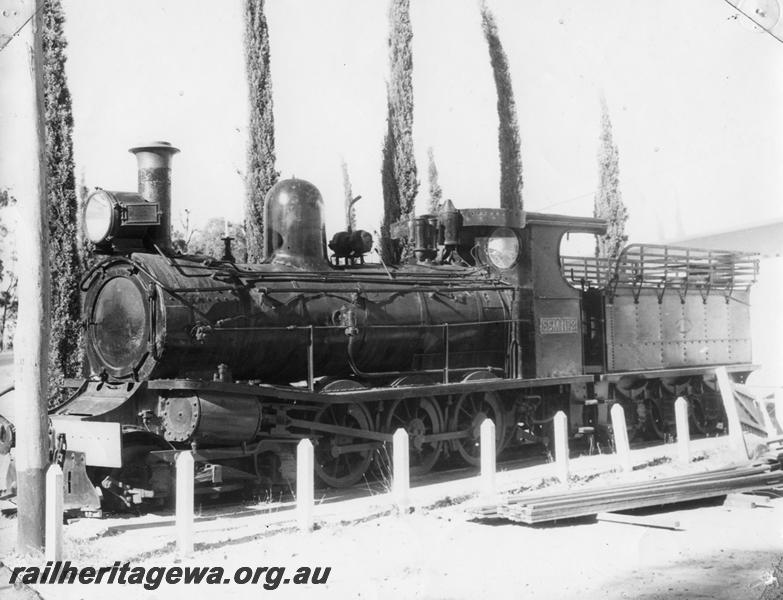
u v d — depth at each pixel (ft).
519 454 43.73
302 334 33.42
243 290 32.12
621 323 45.96
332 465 34.65
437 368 38.45
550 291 42.70
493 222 41.98
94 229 31.24
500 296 40.96
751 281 54.19
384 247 46.80
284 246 35.24
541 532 26.55
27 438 23.84
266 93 54.49
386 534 26.30
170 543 24.95
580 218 44.57
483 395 40.06
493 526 27.40
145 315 30.09
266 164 54.34
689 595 20.35
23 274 23.88
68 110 45.68
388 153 57.72
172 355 30.04
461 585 21.22
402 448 29.37
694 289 50.93
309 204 35.60
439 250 42.42
